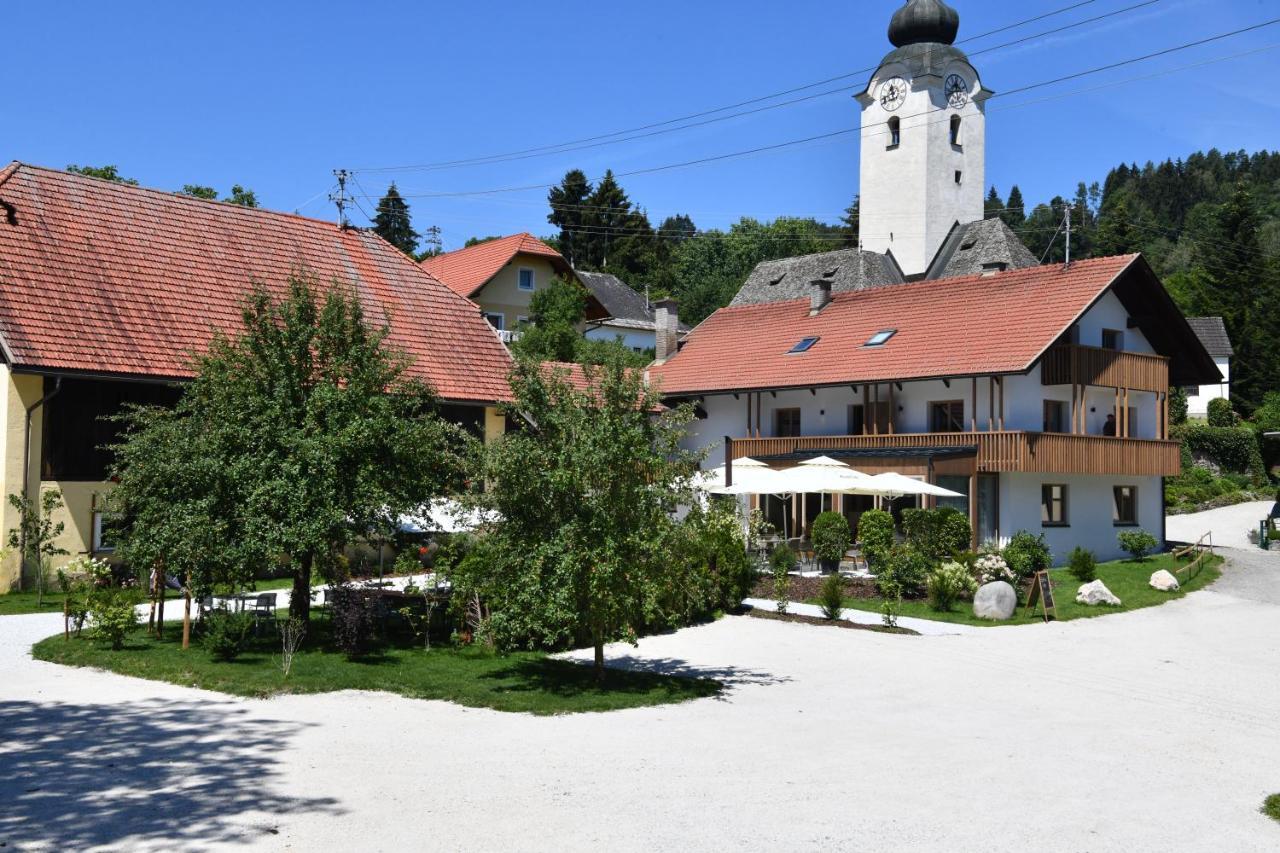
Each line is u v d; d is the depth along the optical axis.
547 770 10.54
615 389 14.53
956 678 16.73
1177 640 21.19
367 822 8.70
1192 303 97.62
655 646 19.41
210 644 16.62
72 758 10.55
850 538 32.25
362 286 32.81
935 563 27.83
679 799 9.59
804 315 44.34
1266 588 30.23
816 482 29.73
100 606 17.06
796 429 40.41
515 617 15.05
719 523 23.80
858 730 12.87
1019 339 34.56
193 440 17.36
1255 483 64.56
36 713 12.68
